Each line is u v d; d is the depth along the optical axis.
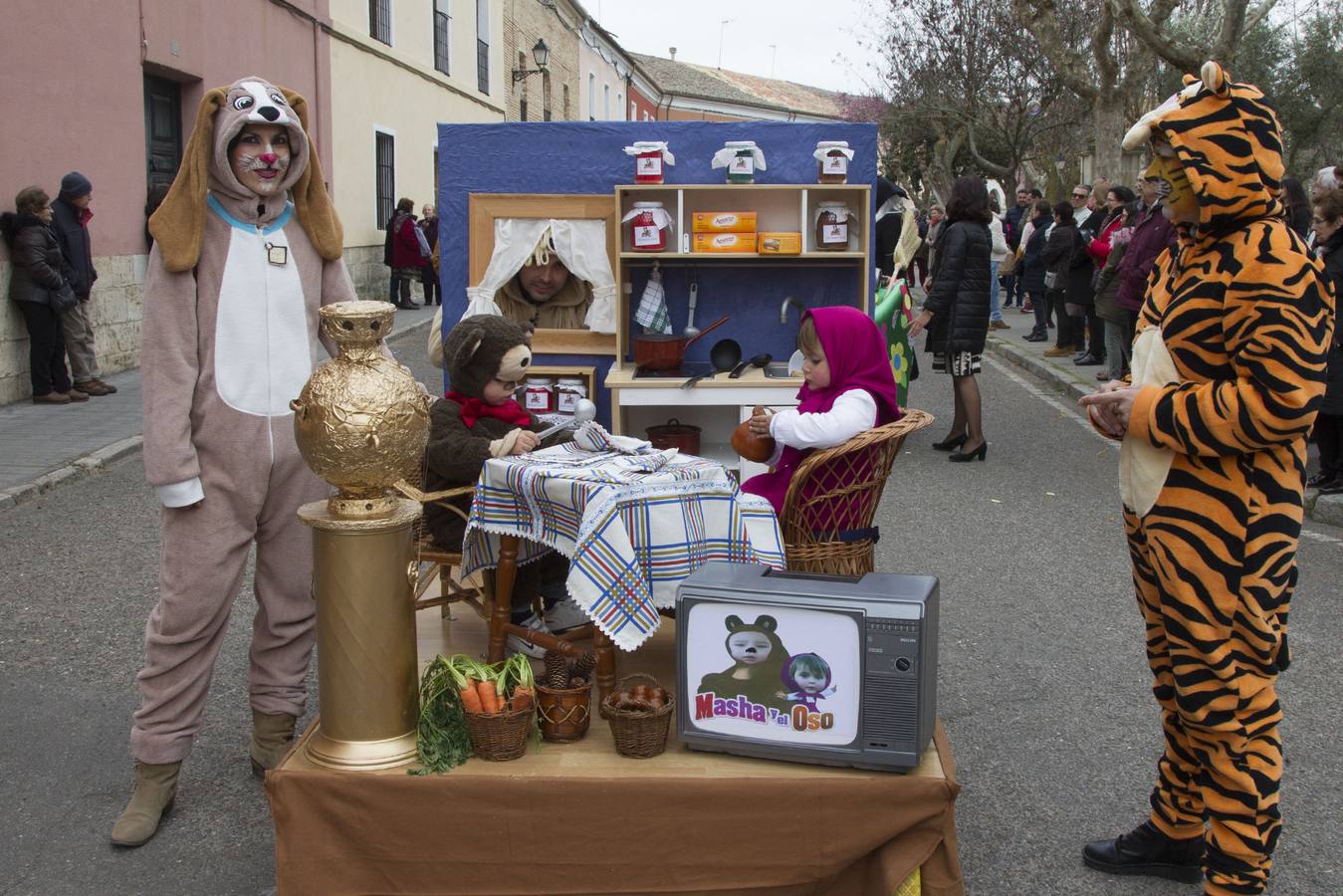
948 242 8.55
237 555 3.46
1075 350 13.96
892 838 2.81
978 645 5.02
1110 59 16.41
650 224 6.28
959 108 30.94
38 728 4.24
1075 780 3.83
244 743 4.12
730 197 6.56
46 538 6.77
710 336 6.72
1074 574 6.02
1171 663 2.82
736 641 2.88
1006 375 13.45
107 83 12.09
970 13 29.81
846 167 6.35
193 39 13.83
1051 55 17.16
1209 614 2.71
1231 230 2.63
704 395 6.15
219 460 3.39
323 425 2.87
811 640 2.82
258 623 3.72
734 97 60.84
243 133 3.32
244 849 3.43
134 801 3.51
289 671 3.75
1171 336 2.71
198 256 3.28
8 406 10.52
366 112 19.89
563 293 6.69
